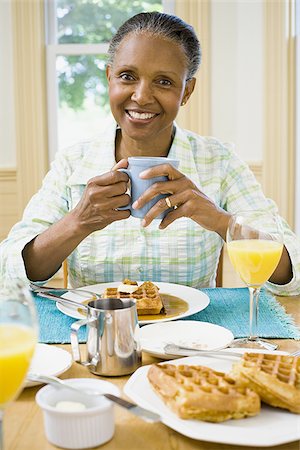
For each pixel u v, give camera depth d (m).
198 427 0.76
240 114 3.73
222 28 3.67
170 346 1.03
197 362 0.97
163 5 3.75
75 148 1.82
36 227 1.66
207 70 3.69
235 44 3.68
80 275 1.72
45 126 3.79
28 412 0.85
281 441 0.73
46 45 3.75
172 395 0.80
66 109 3.80
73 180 1.74
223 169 1.83
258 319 1.29
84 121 3.82
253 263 1.13
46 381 0.85
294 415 0.81
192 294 1.44
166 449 0.75
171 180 1.30
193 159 1.78
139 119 1.56
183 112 3.72
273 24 3.63
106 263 1.70
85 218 1.42
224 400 0.78
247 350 1.04
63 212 1.76
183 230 1.71
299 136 3.64
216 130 3.75
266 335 1.19
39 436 0.78
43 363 0.99
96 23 3.78
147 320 1.24
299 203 3.66
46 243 1.48
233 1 3.65
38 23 3.69
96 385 0.84
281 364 0.87
